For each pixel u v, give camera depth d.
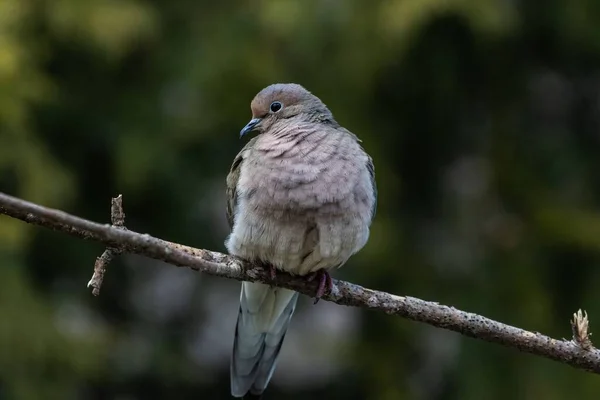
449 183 13.38
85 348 11.26
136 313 13.59
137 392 13.22
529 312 11.87
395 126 12.58
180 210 12.88
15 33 10.98
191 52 12.08
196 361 13.84
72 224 5.40
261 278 7.57
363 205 7.51
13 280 11.05
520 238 12.38
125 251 5.71
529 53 12.73
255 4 12.13
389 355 12.71
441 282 12.35
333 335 14.42
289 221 7.31
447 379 12.38
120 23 11.34
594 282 12.11
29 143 11.09
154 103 12.24
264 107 8.84
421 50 11.91
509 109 12.89
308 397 14.01
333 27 11.75
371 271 12.34
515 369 11.88
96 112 12.27
